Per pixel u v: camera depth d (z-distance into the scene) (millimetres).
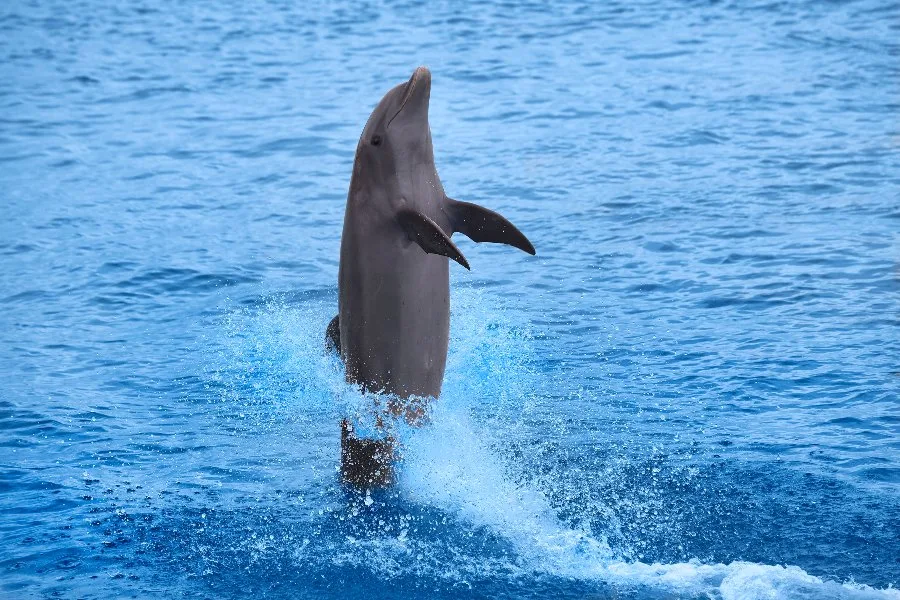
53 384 22062
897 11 64375
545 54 58500
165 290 27891
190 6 79125
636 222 32281
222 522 16562
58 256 30594
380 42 63844
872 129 41750
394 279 14773
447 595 14500
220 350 23859
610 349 23203
